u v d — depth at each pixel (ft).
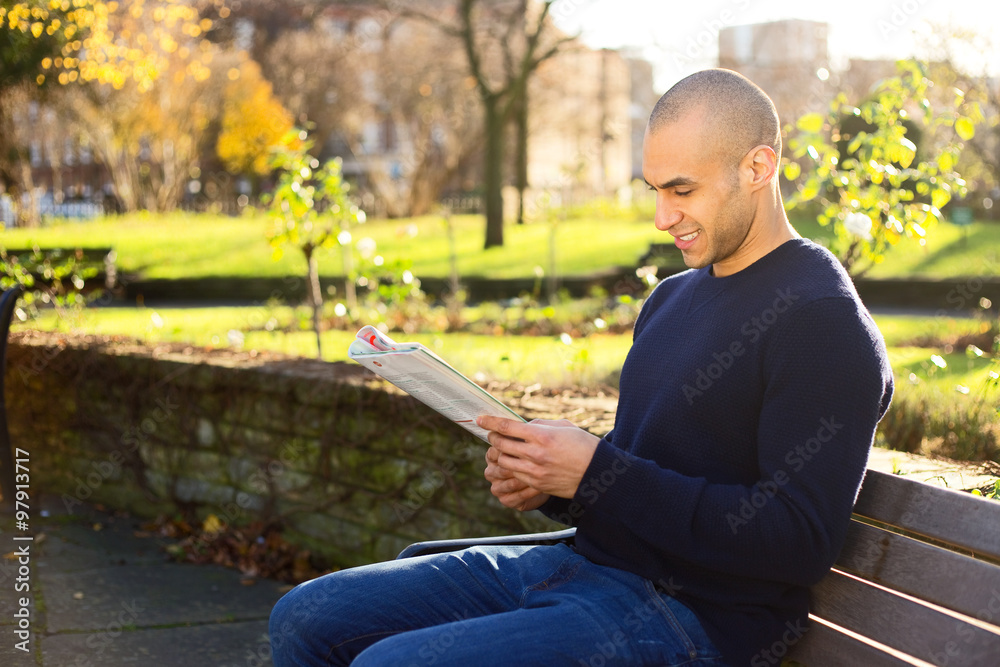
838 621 4.94
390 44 93.30
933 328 27.22
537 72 80.69
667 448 5.10
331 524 11.72
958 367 18.60
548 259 50.21
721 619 4.88
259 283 42.52
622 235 60.54
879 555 4.75
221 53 90.89
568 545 5.76
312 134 105.29
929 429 11.19
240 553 12.23
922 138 24.03
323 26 100.53
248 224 69.67
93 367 14.15
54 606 10.36
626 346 23.29
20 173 73.61
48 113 85.66
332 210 16.62
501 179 57.36
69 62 40.37
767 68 53.52
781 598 4.87
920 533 4.57
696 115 4.86
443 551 6.05
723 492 4.64
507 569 5.61
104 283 41.24
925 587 4.53
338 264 42.60
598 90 98.53
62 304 20.74
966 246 47.96
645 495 4.70
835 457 4.46
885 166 10.84
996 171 50.08
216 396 12.81
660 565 5.07
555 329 27.73
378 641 4.99
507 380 13.60
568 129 102.83
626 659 4.70
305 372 12.07
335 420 11.43
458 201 102.94
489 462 5.68
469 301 43.11
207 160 111.14
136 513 13.96
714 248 5.01
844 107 11.28
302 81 102.01
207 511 13.12
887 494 4.75
